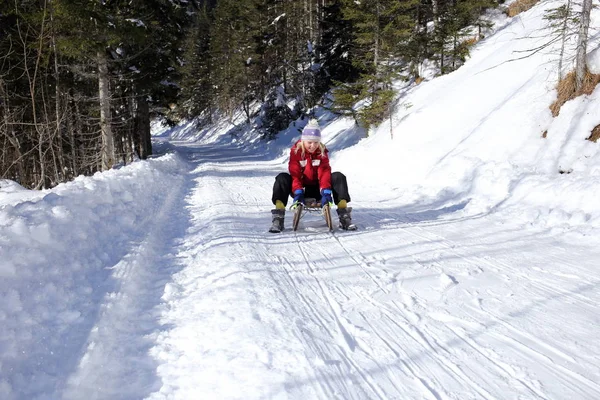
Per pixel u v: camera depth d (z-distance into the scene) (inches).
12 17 482.3
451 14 681.6
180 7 672.4
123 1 535.2
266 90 1488.7
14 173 578.9
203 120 2113.7
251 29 1384.1
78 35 474.0
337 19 946.1
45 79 513.3
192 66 2070.6
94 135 692.7
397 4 628.1
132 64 633.0
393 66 641.6
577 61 314.2
